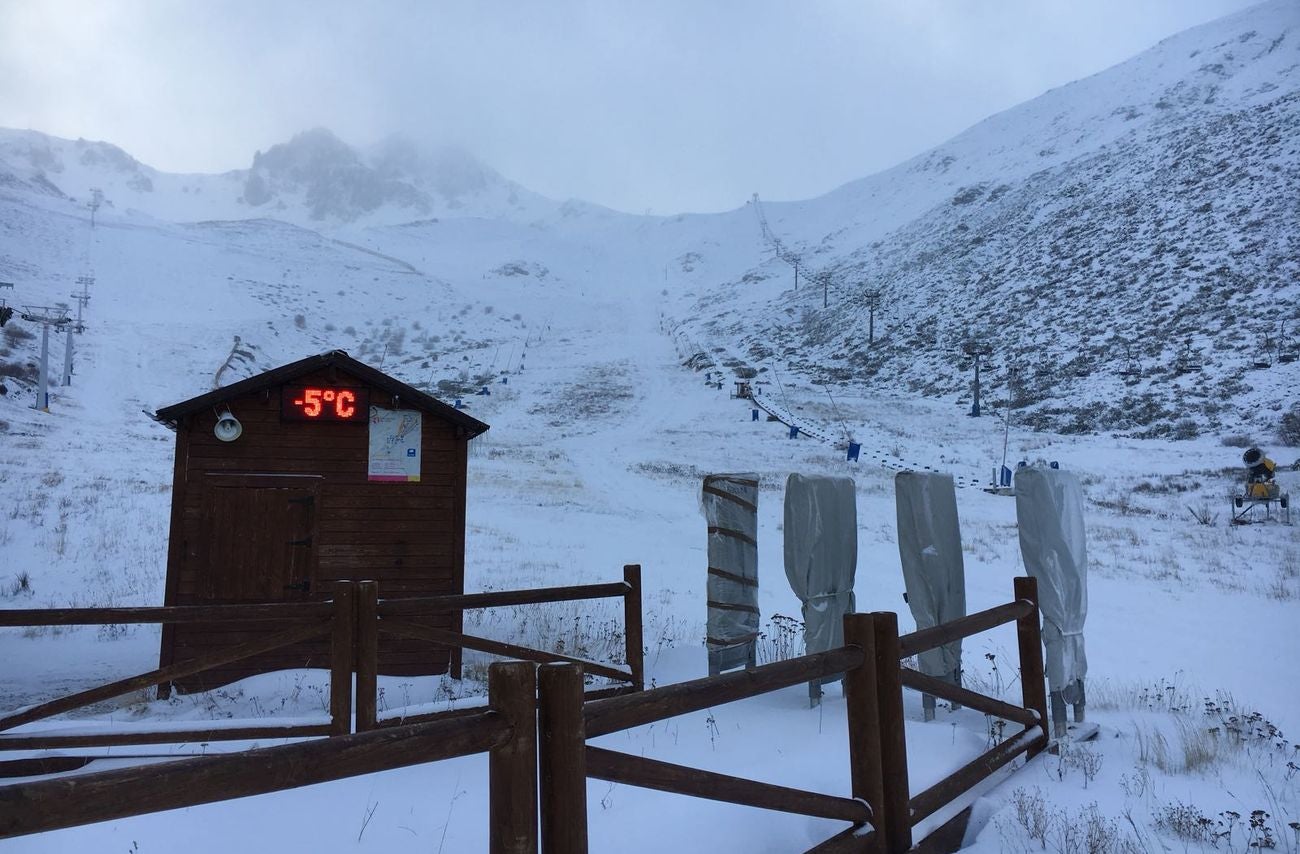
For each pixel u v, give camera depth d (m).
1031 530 6.21
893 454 44.12
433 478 9.14
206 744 5.68
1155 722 6.75
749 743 5.52
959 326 78.50
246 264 129.75
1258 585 14.91
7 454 33.16
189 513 8.55
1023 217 106.31
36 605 11.95
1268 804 4.80
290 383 8.79
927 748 5.23
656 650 9.61
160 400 58.91
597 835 3.91
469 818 4.39
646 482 35.62
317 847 3.98
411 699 7.93
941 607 6.60
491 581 14.68
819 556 7.29
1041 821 4.23
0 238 107.56
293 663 8.48
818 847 3.10
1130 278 71.31
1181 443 40.78
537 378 81.56
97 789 1.60
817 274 134.62
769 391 69.75
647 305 148.25
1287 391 43.81
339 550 8.80
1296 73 122.56
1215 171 85.69
